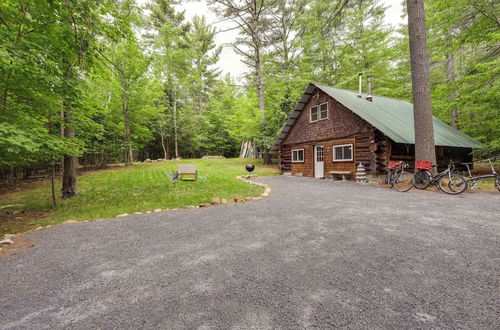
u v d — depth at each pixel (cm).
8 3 496
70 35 559
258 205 598
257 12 1888
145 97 1903
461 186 702
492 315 168
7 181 1334
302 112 1578
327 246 307
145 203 682
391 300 189
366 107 1234
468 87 1145
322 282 219
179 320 171
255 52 2202
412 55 885
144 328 163
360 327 158
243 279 229
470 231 353
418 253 279
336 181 1186
